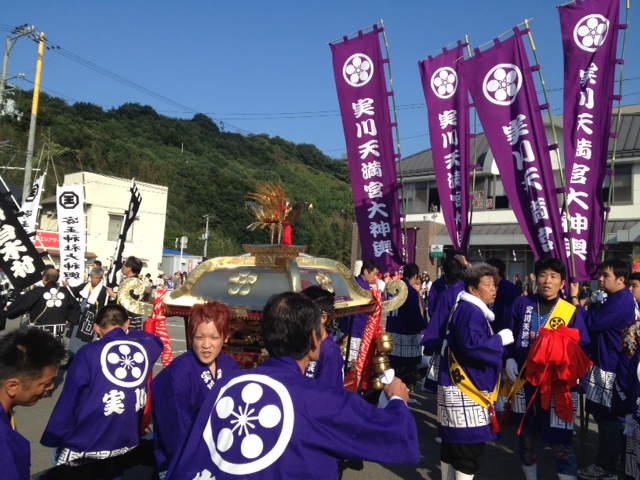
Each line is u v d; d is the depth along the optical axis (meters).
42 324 7.46
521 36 6.91
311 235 48.62
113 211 29.48
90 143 43.06
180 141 58.84
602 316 4.70
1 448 2.02
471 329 3.89
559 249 6.47
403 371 7.28
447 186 8.11
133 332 4.06
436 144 8.20
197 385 3.09
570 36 6.59
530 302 4.64
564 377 4.04
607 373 4.71
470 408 3.97
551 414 4.21
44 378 2.36
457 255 6.15
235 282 4.39
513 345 4.64
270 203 4.84
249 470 1.90
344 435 2.02
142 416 3.82
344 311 4.46
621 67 6.37
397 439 2.04
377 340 4.79
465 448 3.96
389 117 8.16
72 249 10.41
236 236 46.59
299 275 4.31
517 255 24.80
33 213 13.58
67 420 3.51
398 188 8.13
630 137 21.80
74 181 28.75
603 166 6.42
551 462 5.46
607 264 4.83
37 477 3.37
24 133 38.50
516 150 6.86
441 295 4.86
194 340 3.10
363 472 5.13
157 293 4.39
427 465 5.34
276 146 78.00
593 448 5.85
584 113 6.49
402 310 7.36
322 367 3.55
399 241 8.05
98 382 3.59
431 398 8.08
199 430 2.09
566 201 6.42
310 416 2.00
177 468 2.04
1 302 7.39
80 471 3.57
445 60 8.25
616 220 22.05
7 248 7.88
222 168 55.25
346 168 81.50
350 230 54.81
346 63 8.36
